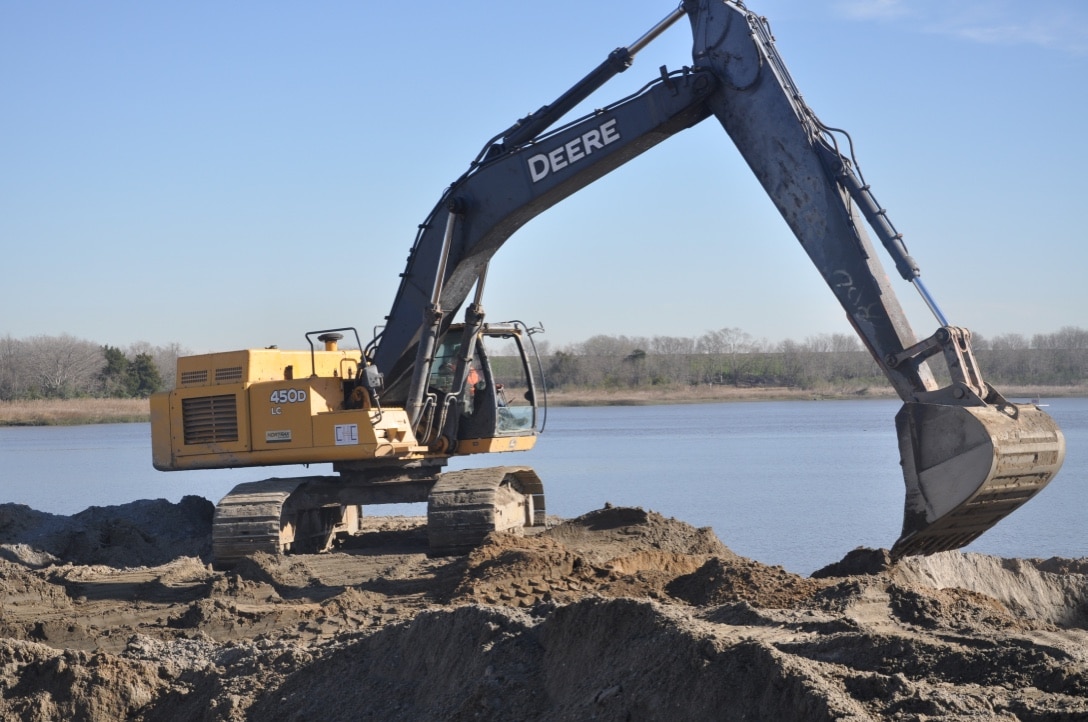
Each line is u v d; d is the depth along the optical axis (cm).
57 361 11050
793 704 603
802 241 1293
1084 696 627
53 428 8638
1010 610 1181
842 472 3500
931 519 1138
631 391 13288
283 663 918
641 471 3647
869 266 1254
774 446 4822
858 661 725
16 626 1172
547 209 1529
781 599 1052
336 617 1189
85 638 1168
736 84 1339
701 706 635
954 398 1159
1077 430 5334
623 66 1445
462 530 1495
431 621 866
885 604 949
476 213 1523
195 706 874
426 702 795
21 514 1930
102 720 877
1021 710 602
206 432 1658
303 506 1647
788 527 2225
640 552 1416
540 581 1237
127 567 1697
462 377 1662
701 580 1159
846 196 1277
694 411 9938
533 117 1499
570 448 4869
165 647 1071
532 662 780
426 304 1565
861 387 13050
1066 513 2414
